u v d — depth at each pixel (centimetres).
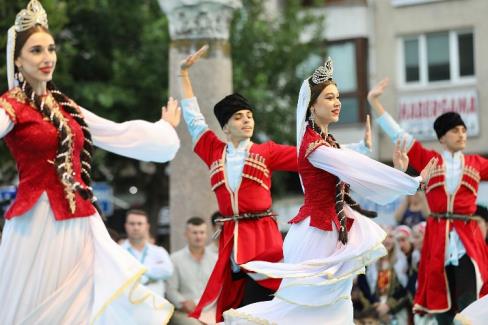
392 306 2072
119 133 1295
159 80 3406
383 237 1356
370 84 3953
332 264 1352
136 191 3881
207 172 2206
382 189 1316
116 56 3419
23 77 1237
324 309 1389
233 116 1554
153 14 3594
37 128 1219
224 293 1544
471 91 3812
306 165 1389
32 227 1221
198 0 2177
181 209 2214
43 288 1219
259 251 1520
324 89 1386
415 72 3912
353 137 3944
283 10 3784
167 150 1316
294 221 1417
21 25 1232
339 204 1374
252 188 1539
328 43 3988
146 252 1909
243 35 3541
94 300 1221
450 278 1777
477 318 1537
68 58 3347
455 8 3834
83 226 1242
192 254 1950
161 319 1252
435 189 1770
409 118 3894
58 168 1227
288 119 3609
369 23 3953
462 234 1755
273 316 1395
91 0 3416
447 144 1780
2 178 3544
